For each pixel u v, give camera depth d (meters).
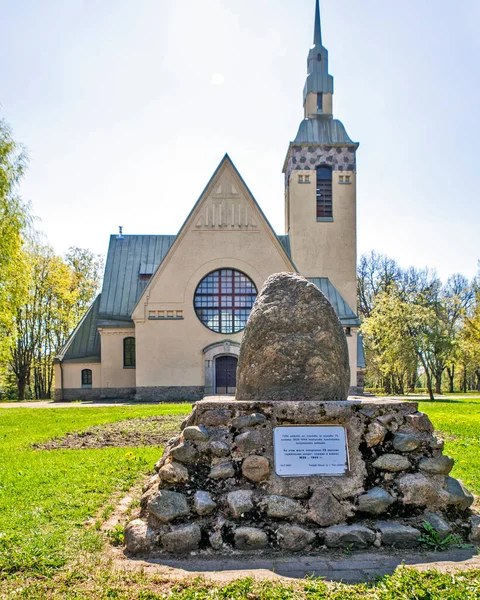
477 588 4.79
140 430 16.78
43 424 19.67
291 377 7.70
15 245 26.52
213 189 37.97
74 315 56.38
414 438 6.80
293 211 44.00
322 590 4.84
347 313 40.59
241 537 6.00
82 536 6.34
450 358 39.75
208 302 37.66
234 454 6.61
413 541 6.12
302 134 44.50
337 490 6.46
